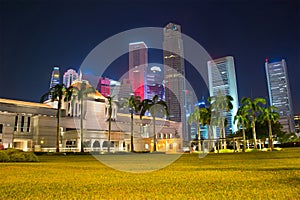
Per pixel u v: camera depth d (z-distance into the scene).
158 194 4.51
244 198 4.05
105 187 5.34
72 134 52.50
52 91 36.94
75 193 4.70
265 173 7.46
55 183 5.96
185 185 5.45
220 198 4.08
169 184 5.63
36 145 53.09
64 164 13.47
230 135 68.38
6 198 4.30
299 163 11.48
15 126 56.00
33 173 8.44
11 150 17.27
